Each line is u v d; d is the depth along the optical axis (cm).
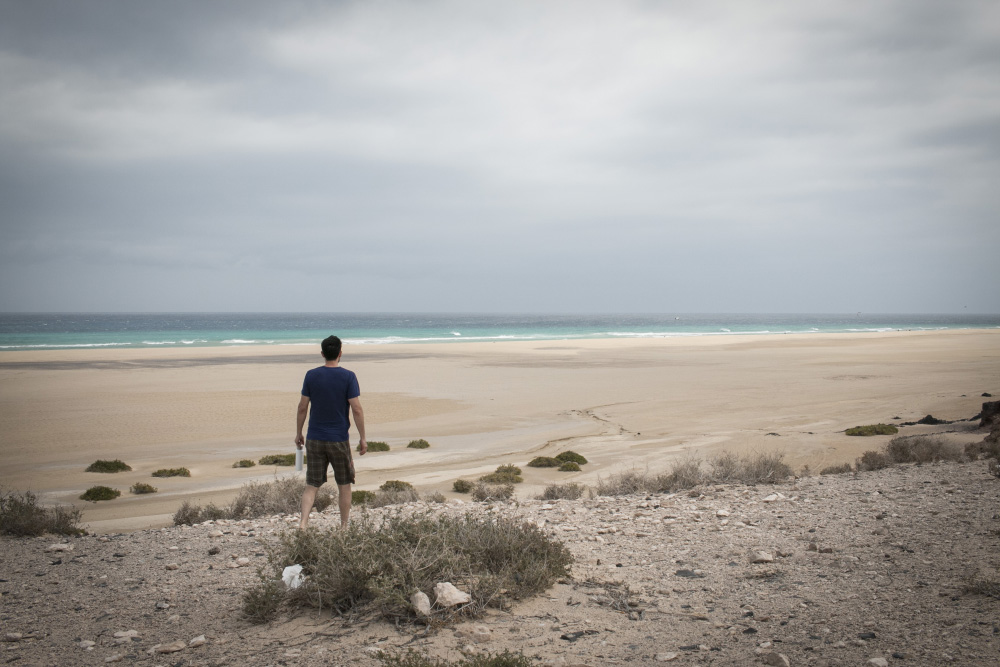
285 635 448
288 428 2695
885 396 3397
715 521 804
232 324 19438
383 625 455
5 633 470
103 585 595
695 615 469
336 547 511
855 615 455
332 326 18000
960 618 436
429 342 9669
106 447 2309
